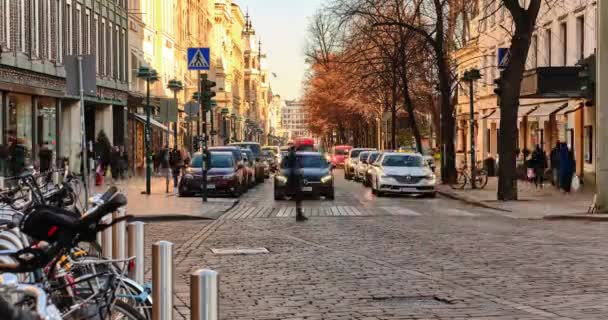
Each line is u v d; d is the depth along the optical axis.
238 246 15.20
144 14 54.38
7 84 28.50
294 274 11.62
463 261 12.73
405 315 8.64
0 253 4.69
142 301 5.57
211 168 31.44
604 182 21.27
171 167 43.81
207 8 92.69
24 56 30.47
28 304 3.89
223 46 105.38
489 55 51.38
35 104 32.41
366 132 85.81
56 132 35.62
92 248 6.55
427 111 66.06
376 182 32.47
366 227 18.95
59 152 35.69
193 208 23.94
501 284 10.54
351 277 11.27
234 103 116.75
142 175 49.53
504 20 47.22
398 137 74.44
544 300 9.41
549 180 38.94
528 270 11.71
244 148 43.28
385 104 61.31
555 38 38.00
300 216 21.00
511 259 12.90
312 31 54.09
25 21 30.86
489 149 53.44
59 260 5.09
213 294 4.50
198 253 14.16
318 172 30.08
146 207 24.22
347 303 9.38
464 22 45.00
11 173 27.64
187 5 75.31
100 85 41.50
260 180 46.97
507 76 26.95
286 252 14.23
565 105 36.31
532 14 26.34
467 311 8.81
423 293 9.96
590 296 9.62
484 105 54.09
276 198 30.34
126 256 9.09
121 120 46.69
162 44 60.72
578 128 34.75
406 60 40.62
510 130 27.05
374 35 40.78
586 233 17.11
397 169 31.89
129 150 48.56
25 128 31.48
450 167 38.72
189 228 19.02
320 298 9.71
